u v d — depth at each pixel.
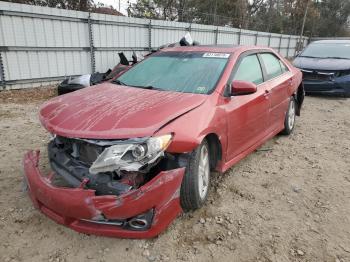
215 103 3.37
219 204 3.50
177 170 2.76
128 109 2.95
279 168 4.52
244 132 3.96
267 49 5.10
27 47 9.93
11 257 2.65
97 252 2.74
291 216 3.35
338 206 3.57
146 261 2.65
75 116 2.87
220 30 18.64
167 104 3.09
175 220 3.18
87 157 2.74
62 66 11.05
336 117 7.64
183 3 28.56
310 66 9.79
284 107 5.36
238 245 2.88
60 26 10.70
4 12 9.20
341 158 4.98
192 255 2.74
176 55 4.29
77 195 2.48
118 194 2.51
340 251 2.87
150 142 2.55
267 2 38.25
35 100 8.74
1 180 3.85
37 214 3.20
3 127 6.02
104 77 7.98
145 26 13.62
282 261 2.72
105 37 12.20
